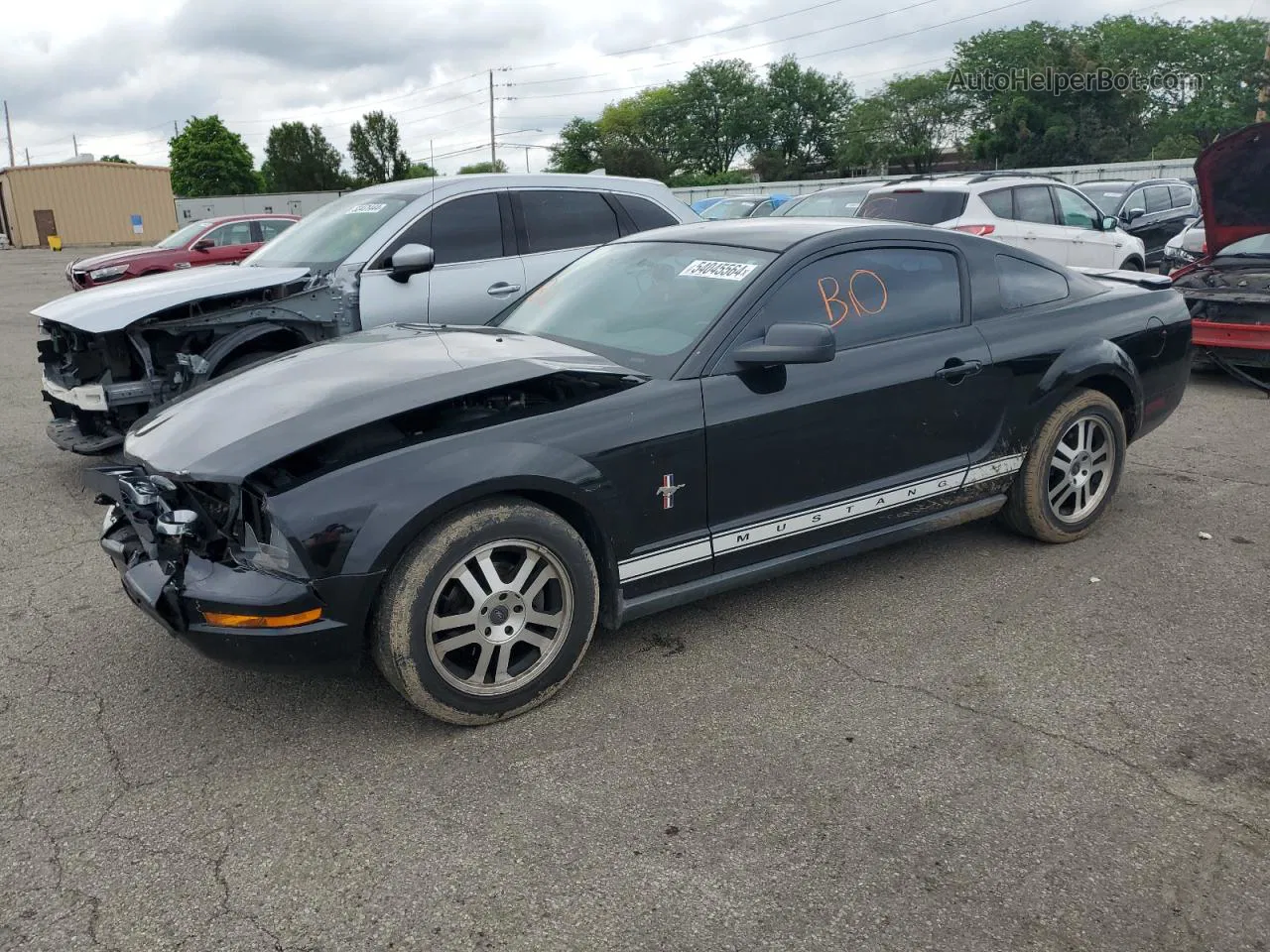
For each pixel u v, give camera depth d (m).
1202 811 2.67
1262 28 60.44
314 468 2.92
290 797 2.80
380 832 2.64
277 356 3.85
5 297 19.28
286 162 74.56
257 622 2.81
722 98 80.06
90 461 6.54
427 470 2.89
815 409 3.61
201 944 2.25
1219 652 3.59
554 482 3.06
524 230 6.82
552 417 3.14
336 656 2.88
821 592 4.16
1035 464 4.36
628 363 3.52
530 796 2.78
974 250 4.25
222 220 16.64
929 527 4.12
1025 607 3.98
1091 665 3.49
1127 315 4.65
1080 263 11.15
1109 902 2.34
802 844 2.56
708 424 3.38
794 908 2.33
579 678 3.46
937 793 2.76
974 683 3.38
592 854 2.54
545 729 3.13
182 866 2.52
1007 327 4.21
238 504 2.94
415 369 3.29
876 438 3.81
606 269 4.26
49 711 3.31
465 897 2.39
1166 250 12.10
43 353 5.97
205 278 6.04
